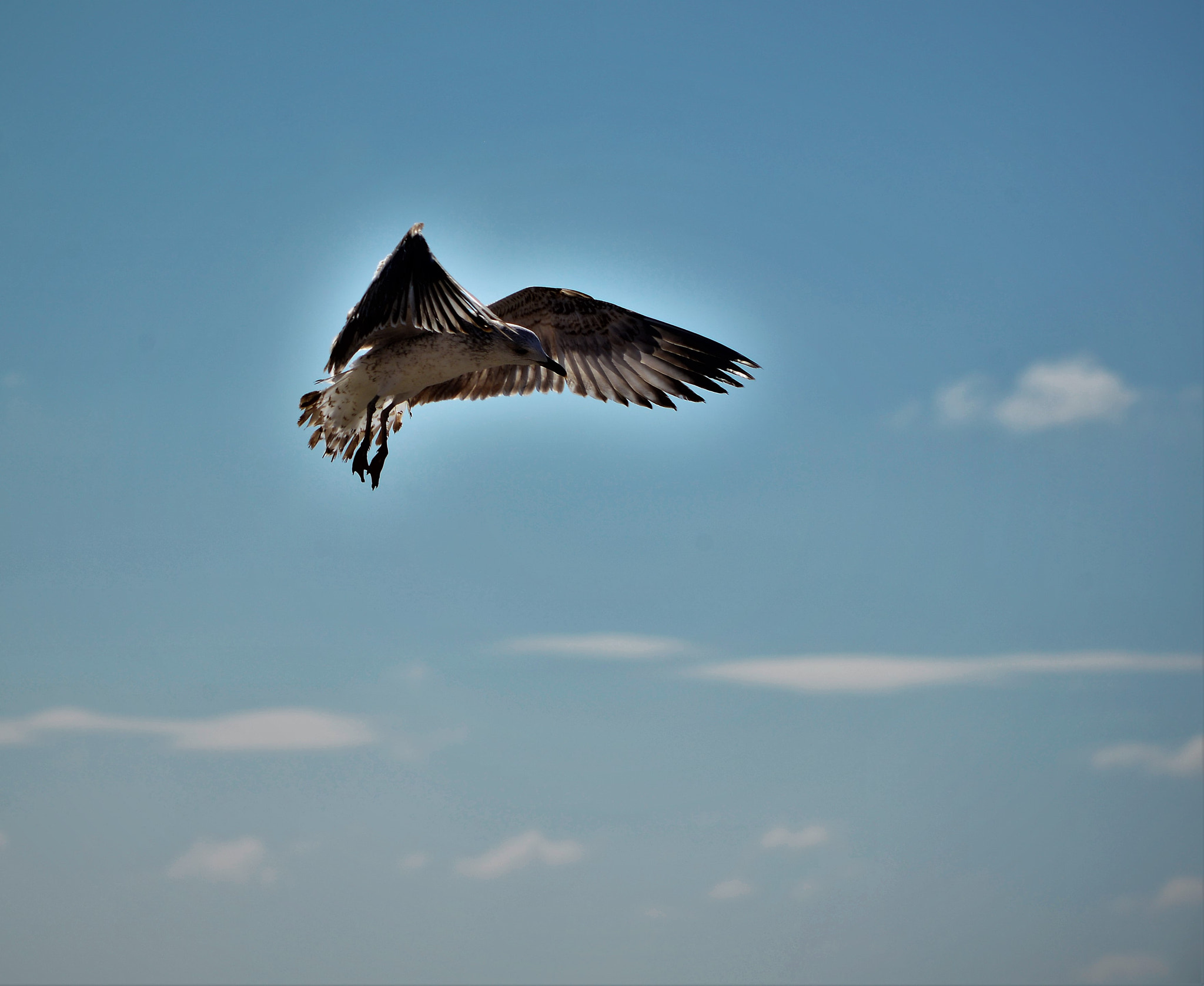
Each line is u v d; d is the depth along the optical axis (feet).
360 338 30.27
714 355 45.98
